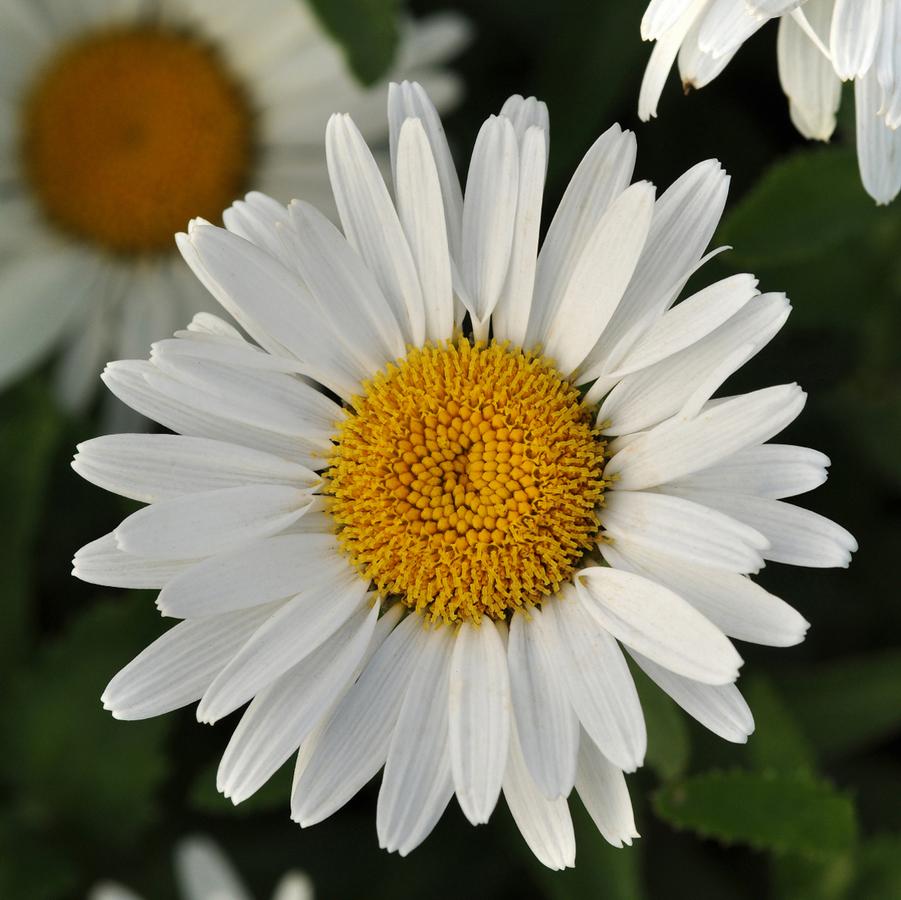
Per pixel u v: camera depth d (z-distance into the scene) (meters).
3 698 0.42
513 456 0.37
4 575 0.42
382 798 0.36
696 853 0.43
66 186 0.43
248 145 0.43
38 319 0.43
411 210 0.37
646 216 0.36
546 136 0.36
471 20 0.44
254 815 0.43
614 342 0.37
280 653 0.36
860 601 0.43
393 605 0.37
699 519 0.35
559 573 0.37
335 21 0.39
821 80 0.38
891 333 0.42
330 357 0.37
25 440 0.42
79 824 0.42
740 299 0.36
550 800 0.35
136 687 0.36
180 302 0.43
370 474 0.37
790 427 0.43
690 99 0.43
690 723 0.41
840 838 0.38
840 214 0.39
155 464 0.36
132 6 0.43
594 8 0.43
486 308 0.37
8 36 0.43
